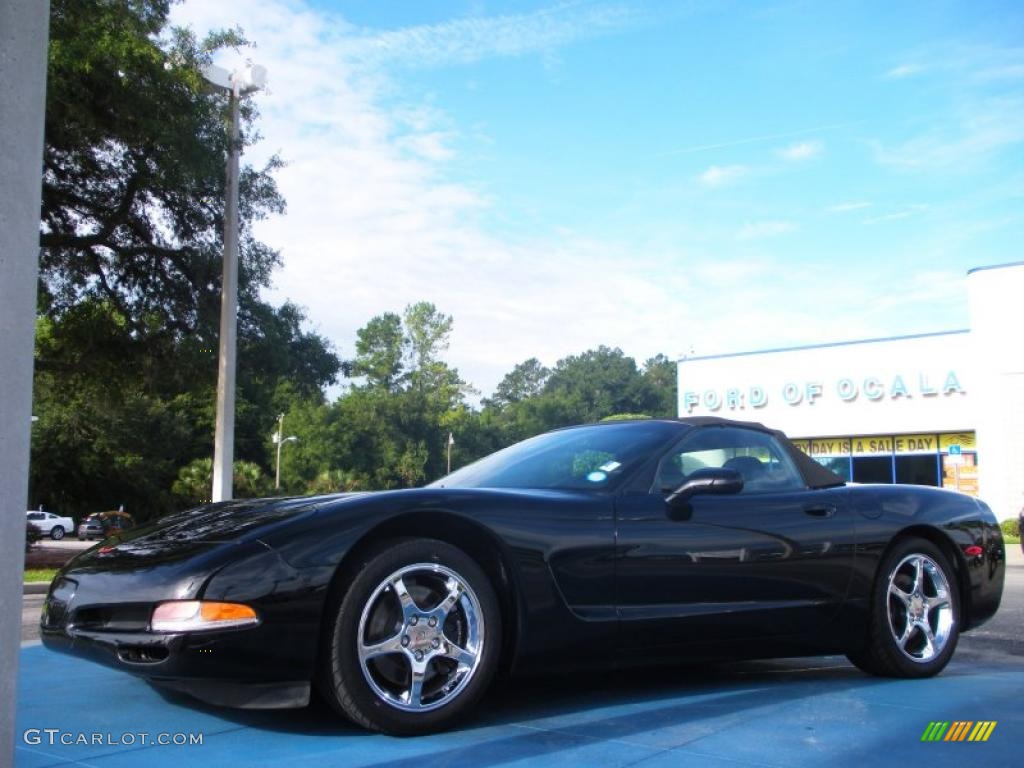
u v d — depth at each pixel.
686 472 3.97
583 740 3.04
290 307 21.28
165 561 3.00
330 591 3.02
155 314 18.81
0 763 1.82
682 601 3.69
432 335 99.94
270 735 3.04
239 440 65.69
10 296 1.87
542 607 3.36
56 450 43.53
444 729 3.13
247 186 18.75
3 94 1.88
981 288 26.05
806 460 4.47
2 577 1.83
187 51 15.68
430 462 83.88
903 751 2.97
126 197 17.20
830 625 4.14
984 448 25.78
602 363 135.75
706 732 3.18
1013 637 6.46
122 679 3.89
